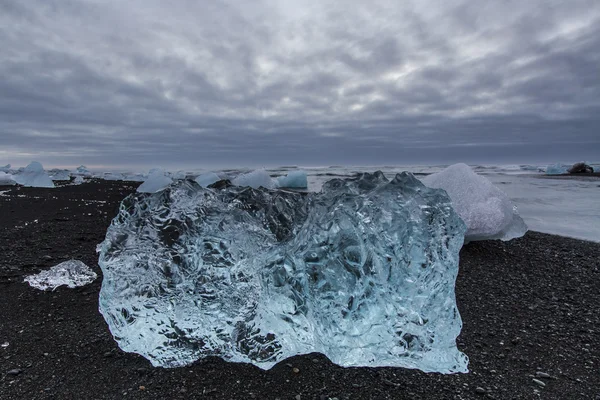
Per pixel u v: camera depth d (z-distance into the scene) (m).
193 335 1.99
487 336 2.29
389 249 1.93
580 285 3.13
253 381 1.80
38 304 2.57
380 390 1.74
